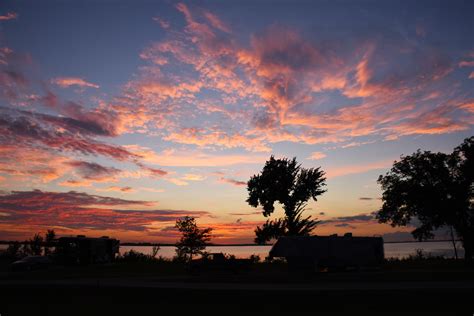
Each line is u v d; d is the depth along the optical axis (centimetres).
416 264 4075
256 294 2127
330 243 3481
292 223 5344
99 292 2275
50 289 2364
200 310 1866
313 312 1780
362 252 3406
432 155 5288
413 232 5469
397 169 5494
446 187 5125
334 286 2367
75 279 3006
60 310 1886
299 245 3512
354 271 3419
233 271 3341
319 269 3506
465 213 5050
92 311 1861
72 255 4169
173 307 1938
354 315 1709
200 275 3309
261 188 5559
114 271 3678
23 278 3114
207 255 3525
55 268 3984
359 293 2070
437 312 1725
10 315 1803
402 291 2078
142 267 4044
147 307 1941
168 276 3241
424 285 2325
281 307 1884
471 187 5109
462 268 3434
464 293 2009
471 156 5066
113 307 1945
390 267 3716
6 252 5225
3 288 2395
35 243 5266
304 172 5503
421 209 5266
